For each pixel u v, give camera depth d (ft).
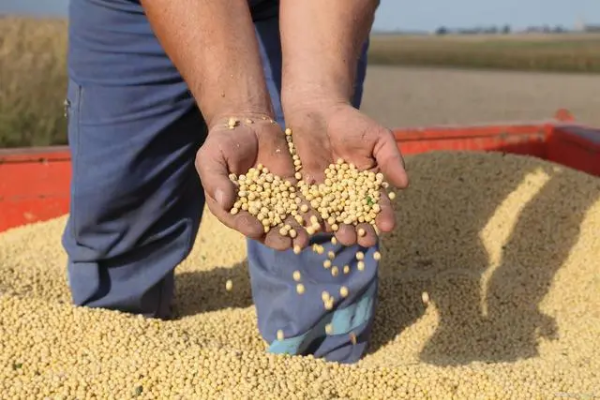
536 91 23.48
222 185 3.24
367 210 3.49
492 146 7.41
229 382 3.80
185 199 4.75
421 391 3.89
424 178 6.48
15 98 11.59
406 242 5.92
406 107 19.88
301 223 3.43
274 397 3.70
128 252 4.68
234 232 6.33
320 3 3.82
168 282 4.93
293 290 4.36
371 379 3.92
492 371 4.02
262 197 3.41
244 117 3.54
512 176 6.40
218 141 3.38
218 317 4.98
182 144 4.56
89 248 4.63
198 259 5.99
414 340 4.83
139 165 4.47
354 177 3.57
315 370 3.92
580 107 19.44
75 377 3.88
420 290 5.17
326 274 4.36
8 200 6.48
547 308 5.08
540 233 5.86
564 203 6.05
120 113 4.42
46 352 4.17
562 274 5.45
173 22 3.61
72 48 4.52
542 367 4.22
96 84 4.43
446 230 5.99
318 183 3.58
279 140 3.54
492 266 5.52
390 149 3.43
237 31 3.62
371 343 4.79
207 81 3.57
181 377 3.84
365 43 4.49
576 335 4.77
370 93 23.15
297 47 3.76
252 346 4.67
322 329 4.45
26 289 5.16
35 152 6.54
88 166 4.48
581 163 7.14
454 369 4.00
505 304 5.08
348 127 3.49
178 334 4.33
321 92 3.66
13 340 4.22
